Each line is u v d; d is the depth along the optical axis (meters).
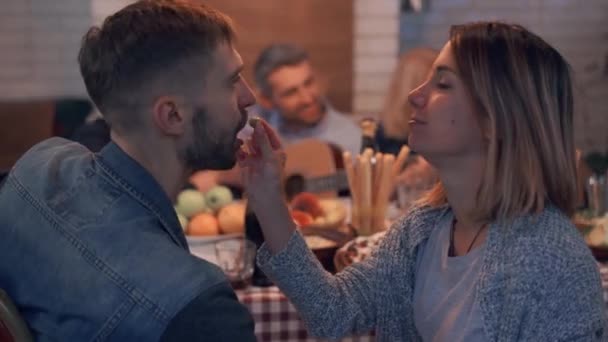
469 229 1.26
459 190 1.24
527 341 1.12
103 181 1.05
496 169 1.17
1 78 4.53
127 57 1.02
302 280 1.32
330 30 4.51
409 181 2.30
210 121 1.05
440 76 1.21
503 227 1.17
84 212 1.03
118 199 1.03
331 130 3.53
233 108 1.07
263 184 1.30
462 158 1.21
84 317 0.96
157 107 1.02
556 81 1.18
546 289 1.11
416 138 1.22
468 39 1.19
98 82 1.04
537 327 1.11
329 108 3.59
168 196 1.08
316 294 1.32
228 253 1.63
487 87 1.16
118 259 0.97
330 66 4.54
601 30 4.83
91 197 1.04
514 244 1.15
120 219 1.01
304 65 3.50
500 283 1.14
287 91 3.45
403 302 1.34
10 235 1.07
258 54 4.48
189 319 0.92
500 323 1.14
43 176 1.10
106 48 1.03
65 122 4.23
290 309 1.58
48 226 1.04
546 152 1.16
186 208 2.02
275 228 1.32
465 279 1.21
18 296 1.04
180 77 1.02
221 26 1.06
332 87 4.55
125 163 1.04
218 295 0.94
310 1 4.47
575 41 4.84
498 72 1.16
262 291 1.60
